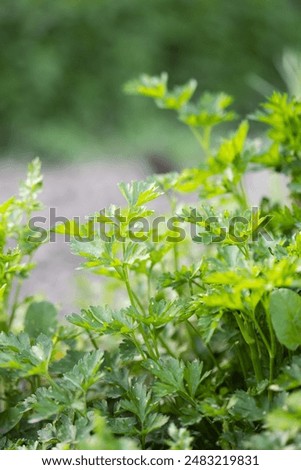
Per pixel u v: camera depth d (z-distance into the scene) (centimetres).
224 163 218
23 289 327
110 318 166
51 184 472
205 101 264
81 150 972
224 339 178
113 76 1077
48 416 156
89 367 158
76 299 292
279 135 222
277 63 1141
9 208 201
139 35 1102
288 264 148
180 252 241
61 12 1073
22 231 199
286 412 133
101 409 168
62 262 354
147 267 207
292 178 224
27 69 1045
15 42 1064
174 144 928
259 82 1131
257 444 140
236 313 164
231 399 157
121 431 160
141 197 167
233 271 158
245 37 1155
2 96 1032
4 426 173
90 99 1055
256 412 154
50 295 318
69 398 159
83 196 446
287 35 1167
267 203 219
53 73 1040
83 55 1083
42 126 1023
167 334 208
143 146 949
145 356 170
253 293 154
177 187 221
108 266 168
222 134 946
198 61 1125
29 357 160
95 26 1087
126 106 1047
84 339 224
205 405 158
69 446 154
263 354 175
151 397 171
